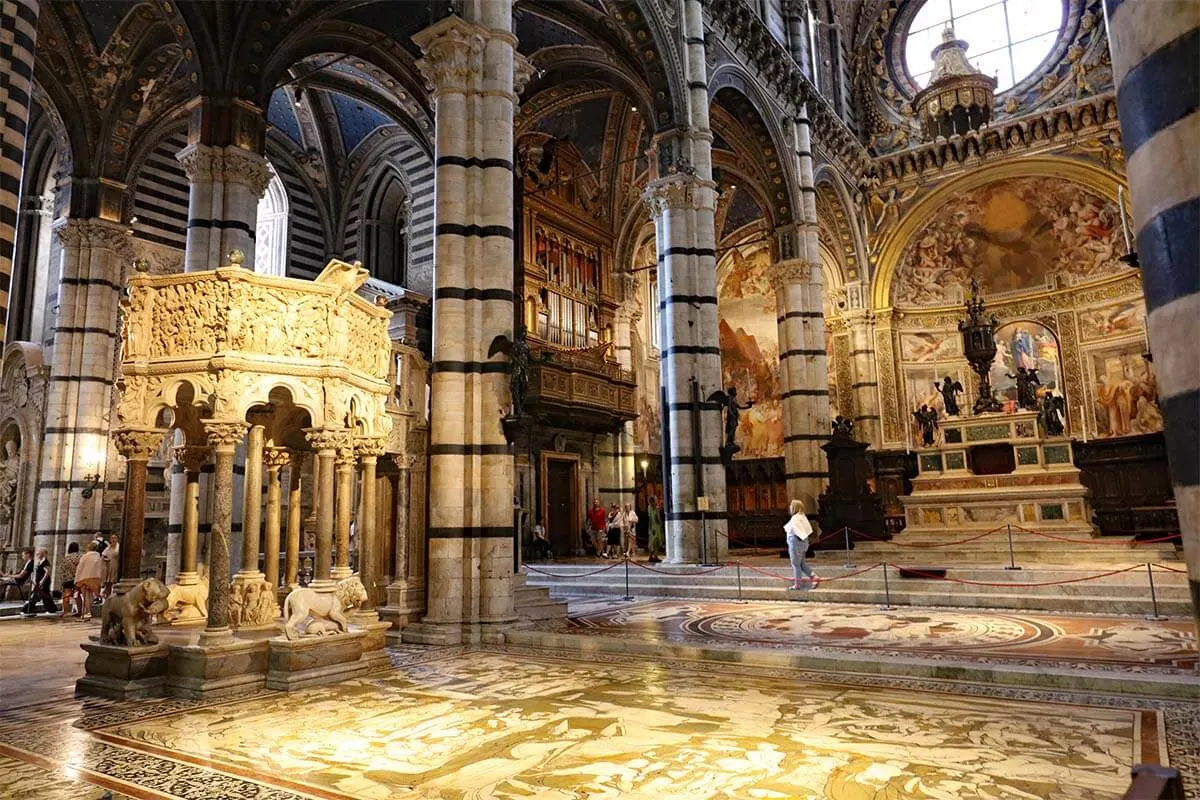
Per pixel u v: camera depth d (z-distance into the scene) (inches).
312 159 925.2
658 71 693.9
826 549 799.7
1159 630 374.6
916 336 1199.6
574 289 1040.2
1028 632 378.3
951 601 492.4
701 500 650.2
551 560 906.1
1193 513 92.8
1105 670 278.7
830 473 821.9
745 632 397.7
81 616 552.7
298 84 746.8
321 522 331.6
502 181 453.1
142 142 766.5
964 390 1160.8
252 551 329.7
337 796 177.8
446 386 430.6
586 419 1002.1
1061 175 1067.3
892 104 1226.0
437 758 204.8
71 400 719.7
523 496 936.9
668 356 680.4
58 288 779.4
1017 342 1139.9
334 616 316.8
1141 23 101.1
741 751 205.2
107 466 734.5
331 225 938.1
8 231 352.5
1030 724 227.6
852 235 1172.5
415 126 801.6
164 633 322.3
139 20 665.6
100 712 258.2
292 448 395.2
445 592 410.0
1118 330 1059.3
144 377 309.7
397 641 406.9
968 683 283.9
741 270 1312.7
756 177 944.3
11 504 753.6
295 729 235.6
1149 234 100.1
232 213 561.3
